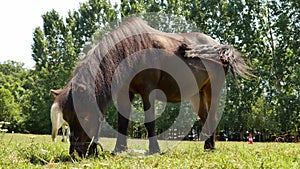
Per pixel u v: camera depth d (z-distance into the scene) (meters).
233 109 32.34
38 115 42.12
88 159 5.43
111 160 5.45
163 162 5.15
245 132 32.06
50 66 43.78
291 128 31.55
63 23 43.69
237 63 8.83
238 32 34.25
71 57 42.97
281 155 6.05
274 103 32.78
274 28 34.09
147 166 4.80
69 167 4.79
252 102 32.88
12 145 7.50
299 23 33.47
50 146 7.75
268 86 33.53
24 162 5.38
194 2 34.25
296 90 32.50
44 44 43.69
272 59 33.81
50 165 5.07
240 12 34.31
